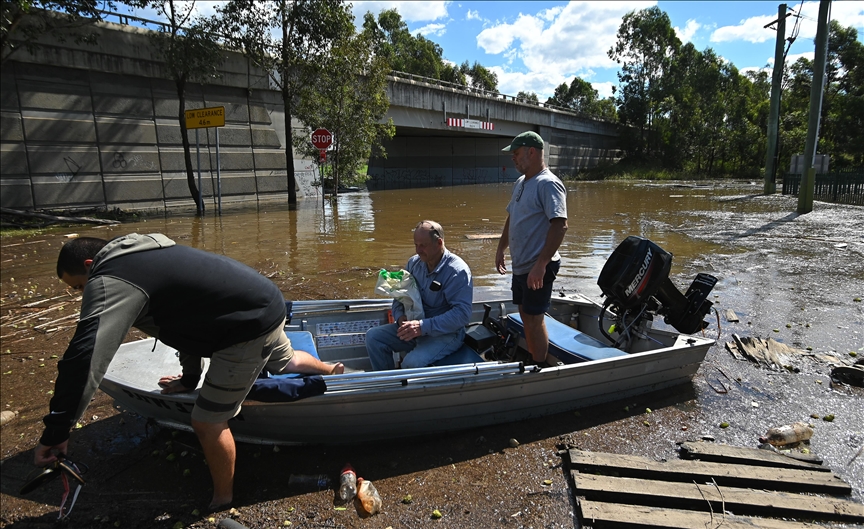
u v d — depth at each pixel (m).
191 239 11.33
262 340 2.64
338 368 3.57
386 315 4.72
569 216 16.50
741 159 50.47
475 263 9.04
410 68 58.81
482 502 2.96
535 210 3.77
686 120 53.62
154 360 3.68
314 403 3.17
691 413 3.94
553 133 45.91
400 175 40.97
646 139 56.62
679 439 3.60
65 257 2.45
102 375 2.19
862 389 4.31
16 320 6.04
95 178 15.65
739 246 10.69
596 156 54.47
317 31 17.44
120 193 16.20
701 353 4.16
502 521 2.81
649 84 56.09
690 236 12.06
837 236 11.84
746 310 6.35
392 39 59.84
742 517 2.78
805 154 16.25
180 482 3.14
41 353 5.09
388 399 3.30
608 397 4.02
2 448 3.47
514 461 3.34
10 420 3.80
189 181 16.53
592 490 2.95
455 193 27.77
